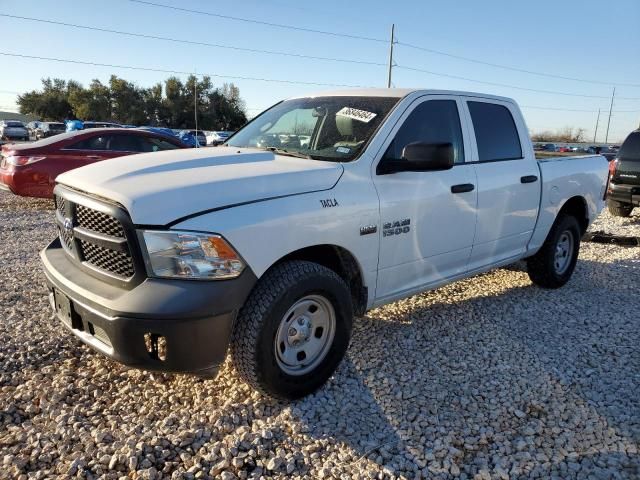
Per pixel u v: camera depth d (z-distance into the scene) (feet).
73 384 10.68
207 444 8.98
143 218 8.53
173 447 8.84
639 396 11.12
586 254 24.21
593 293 18.30
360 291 11.68
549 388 11.34
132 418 9.67
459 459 8.97
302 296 9.92
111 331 8.58
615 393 11.25
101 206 9.00
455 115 14.08
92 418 9.58
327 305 10.59
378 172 11.62
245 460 8.61
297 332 10.23
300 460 8.71
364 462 8.70
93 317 8.87
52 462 8.43
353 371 11.73
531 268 18.39
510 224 15.58
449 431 9.66
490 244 15.02
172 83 260.01
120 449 8.66
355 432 9.52
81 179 9.99
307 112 13.65
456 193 13.33
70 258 10.37
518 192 15.57
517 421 10.09
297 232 9.78
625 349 13.51
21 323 13.50
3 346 12.08
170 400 10.30
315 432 9.45
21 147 32.17
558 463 8.91
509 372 12.03
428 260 13.04
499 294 17.85
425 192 12.50
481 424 9.94
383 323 14.67
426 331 14.20
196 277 8.63
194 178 9.50
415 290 13.01
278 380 9.82
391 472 8.48
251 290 9.53
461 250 14.01
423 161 11.04
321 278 10.11
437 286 13.74
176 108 260.01
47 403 9.91
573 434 9.71
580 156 19.94
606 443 9.49
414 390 11.02
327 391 10.83
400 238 12.01
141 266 8.66
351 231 10.82
